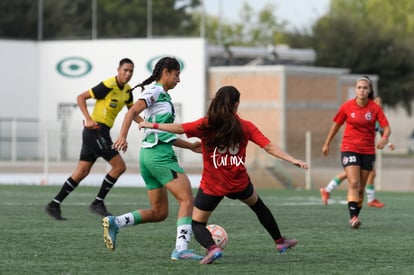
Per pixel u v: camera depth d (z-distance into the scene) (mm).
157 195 16703
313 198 36312
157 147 16297
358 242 19719
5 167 62219
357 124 23297
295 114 76500
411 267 15797
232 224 23734
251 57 85062
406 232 22094
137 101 16234
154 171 16328
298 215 27156
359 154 23281
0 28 82500
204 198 15586
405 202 34469
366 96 23281
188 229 16344
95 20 81312
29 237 20000
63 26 82312
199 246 18625
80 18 81688
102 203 25109
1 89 80375
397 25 127750
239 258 16766
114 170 24844
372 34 117250
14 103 80875
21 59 81188
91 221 24031
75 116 80875
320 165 56906
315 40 118438
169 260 16281
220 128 15094
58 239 19641
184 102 78250
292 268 15484
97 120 24625
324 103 78812
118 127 70000
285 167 55844
